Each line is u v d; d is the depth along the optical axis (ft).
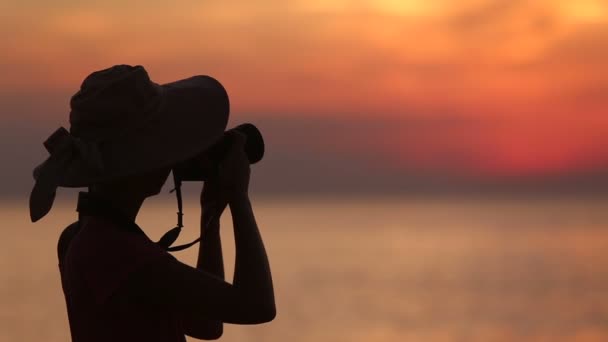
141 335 11.99
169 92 12.57
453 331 187.52
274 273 370.12
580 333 184.85
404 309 231.71
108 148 12.08
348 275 355.77
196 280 11.88
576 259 441.68
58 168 11.97
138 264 11.90
